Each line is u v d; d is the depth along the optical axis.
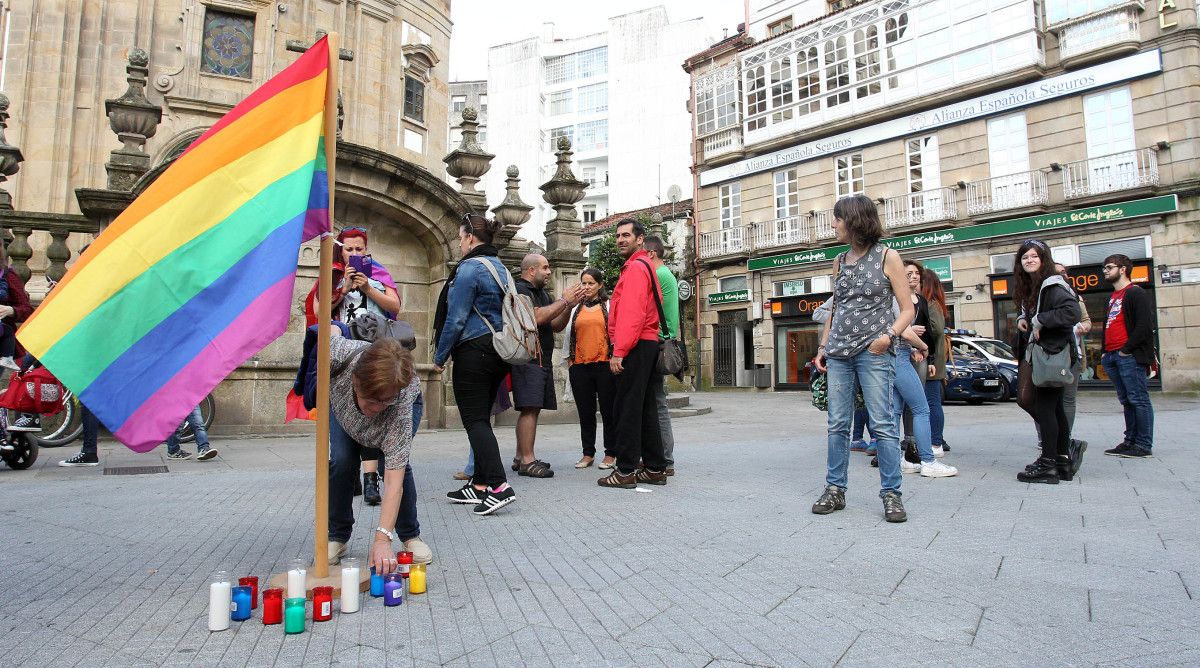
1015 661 2.03
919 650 2.12
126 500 4.78
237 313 2.49
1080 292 20.30
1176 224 18.73
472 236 4.70
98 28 16.97
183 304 2.47
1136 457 6.21
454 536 3.69
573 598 2.66
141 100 9.94
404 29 22.30
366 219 11.06
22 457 6.43
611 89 53.22
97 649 2.18
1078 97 20.56
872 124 25.03
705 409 15.19
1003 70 21.58
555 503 4.59
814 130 26.41
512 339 4.27
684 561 3.15
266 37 18.84
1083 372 5.27
